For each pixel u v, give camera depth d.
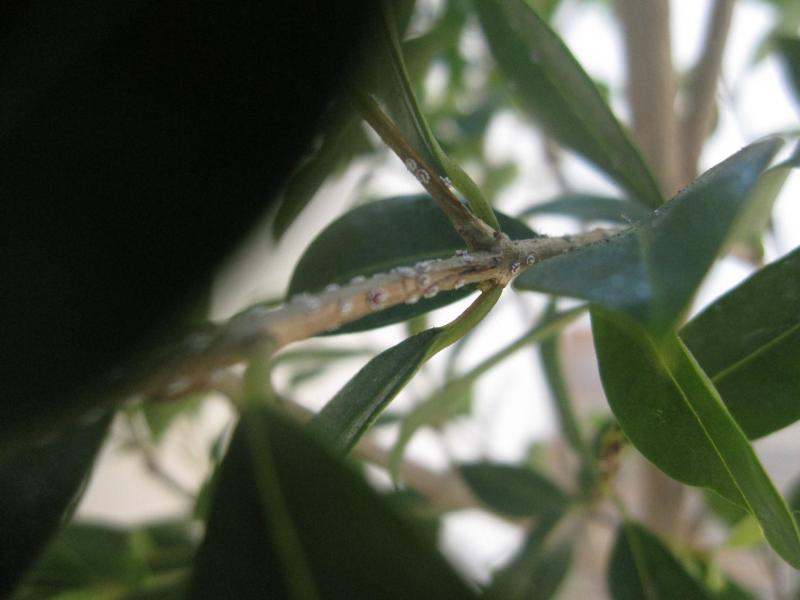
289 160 0.16
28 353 0.14
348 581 0.14
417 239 0.22
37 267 0.15
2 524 0.17
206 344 0.14
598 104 0.25
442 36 0.35
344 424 0.18
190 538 0.36
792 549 0.18
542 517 0.33
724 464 0.18
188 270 0.15
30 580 0.29
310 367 0.49
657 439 0.18
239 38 0.16
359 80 0.18
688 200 0.14
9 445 0.14
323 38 0.16
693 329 0.21
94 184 0.15
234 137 0.16
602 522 0.34
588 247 0.14
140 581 0.31
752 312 0.20
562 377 0.35
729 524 0.33
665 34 0.28
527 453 0.53
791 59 0.25
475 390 0.48
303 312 0.15
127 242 0.15
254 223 0.16
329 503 0.14
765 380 0.20
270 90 0.16
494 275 0.18
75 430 0.17
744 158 0.14
